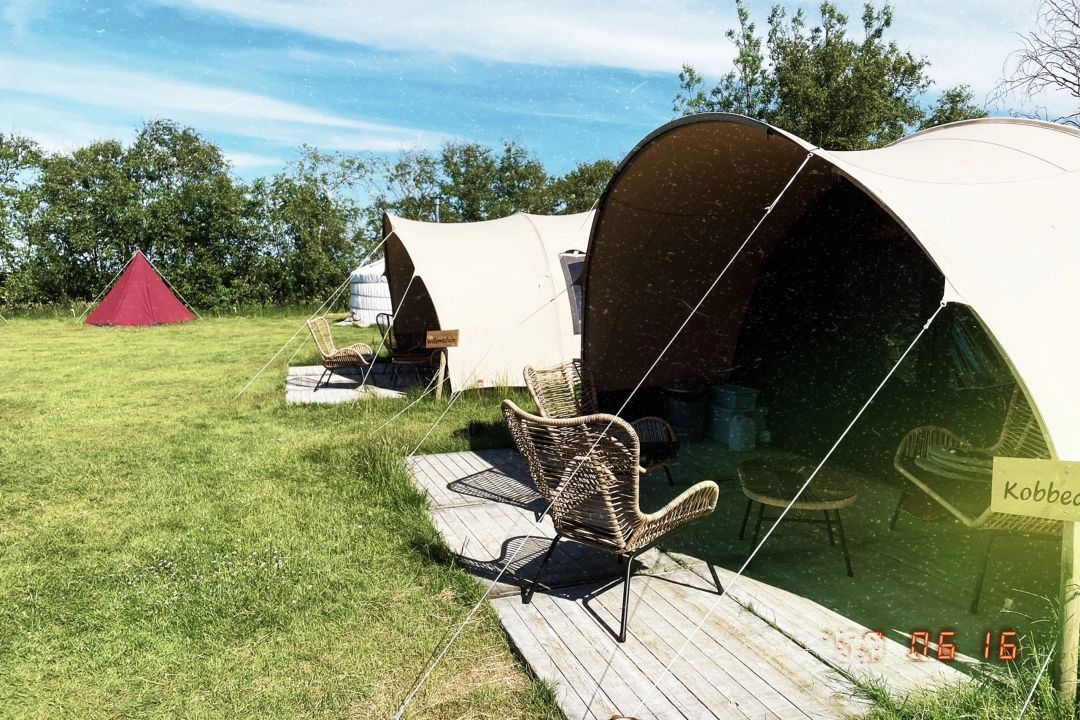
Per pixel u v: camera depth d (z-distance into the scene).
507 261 8.70
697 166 4.68
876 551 3.87
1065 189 3.36
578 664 2.78
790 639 2.96
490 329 8.22
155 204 21.09
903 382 4.92
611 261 5.65
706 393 6.39
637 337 6.27
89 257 21.12
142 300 18.17
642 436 4.90
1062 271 2.82
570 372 6.07
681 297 6.11
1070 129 4.20
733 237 5.71
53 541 4.13
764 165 4.70
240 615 3.21
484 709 2.54
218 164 34.31
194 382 9.65
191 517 4.50
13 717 2.53
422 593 3.43
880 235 5.00
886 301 5.02
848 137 21.36
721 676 2.70
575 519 3.14
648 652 2.87
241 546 4.00
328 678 2.74
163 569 3.71
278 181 23.00
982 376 4.32
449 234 9.30
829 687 2.62
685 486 5.02
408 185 32.59
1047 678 2.47
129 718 2.53
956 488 3.39
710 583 3.50
